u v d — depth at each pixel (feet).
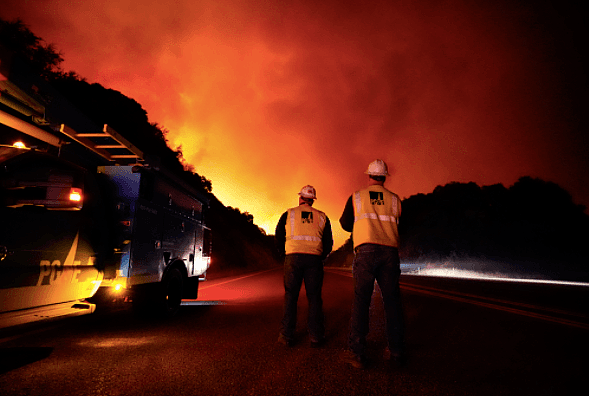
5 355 11.44
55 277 12.30
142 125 113.09
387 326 11.14
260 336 15.03
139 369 10.12
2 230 10.00
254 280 59.52
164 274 19.66
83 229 14.05
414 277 91.50
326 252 14.43
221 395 8.18
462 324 18.97
